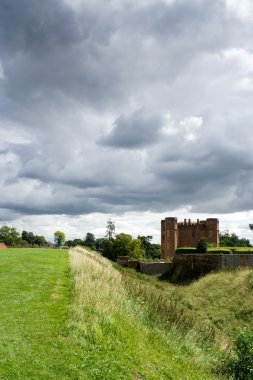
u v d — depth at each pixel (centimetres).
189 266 4728
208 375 1305
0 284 1664
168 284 4197
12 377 810
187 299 2933
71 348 999
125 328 1287
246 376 1376
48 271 2153
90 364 945
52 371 870
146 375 998
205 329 1906
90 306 1342
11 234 12306
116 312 1403
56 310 1274
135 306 1708
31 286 1653
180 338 1591
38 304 1337
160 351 1284
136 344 1202
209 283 3316
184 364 1280
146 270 5844
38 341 1005
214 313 2555
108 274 2309
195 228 9831
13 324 1105
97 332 1119
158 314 1795
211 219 9719
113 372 941
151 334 1419
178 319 1838
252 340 1452
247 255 3959
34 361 895
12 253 3416
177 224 9881
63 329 1104
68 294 1535
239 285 2948
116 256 10506
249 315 2416
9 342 973
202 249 5303
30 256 3078
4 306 1284
